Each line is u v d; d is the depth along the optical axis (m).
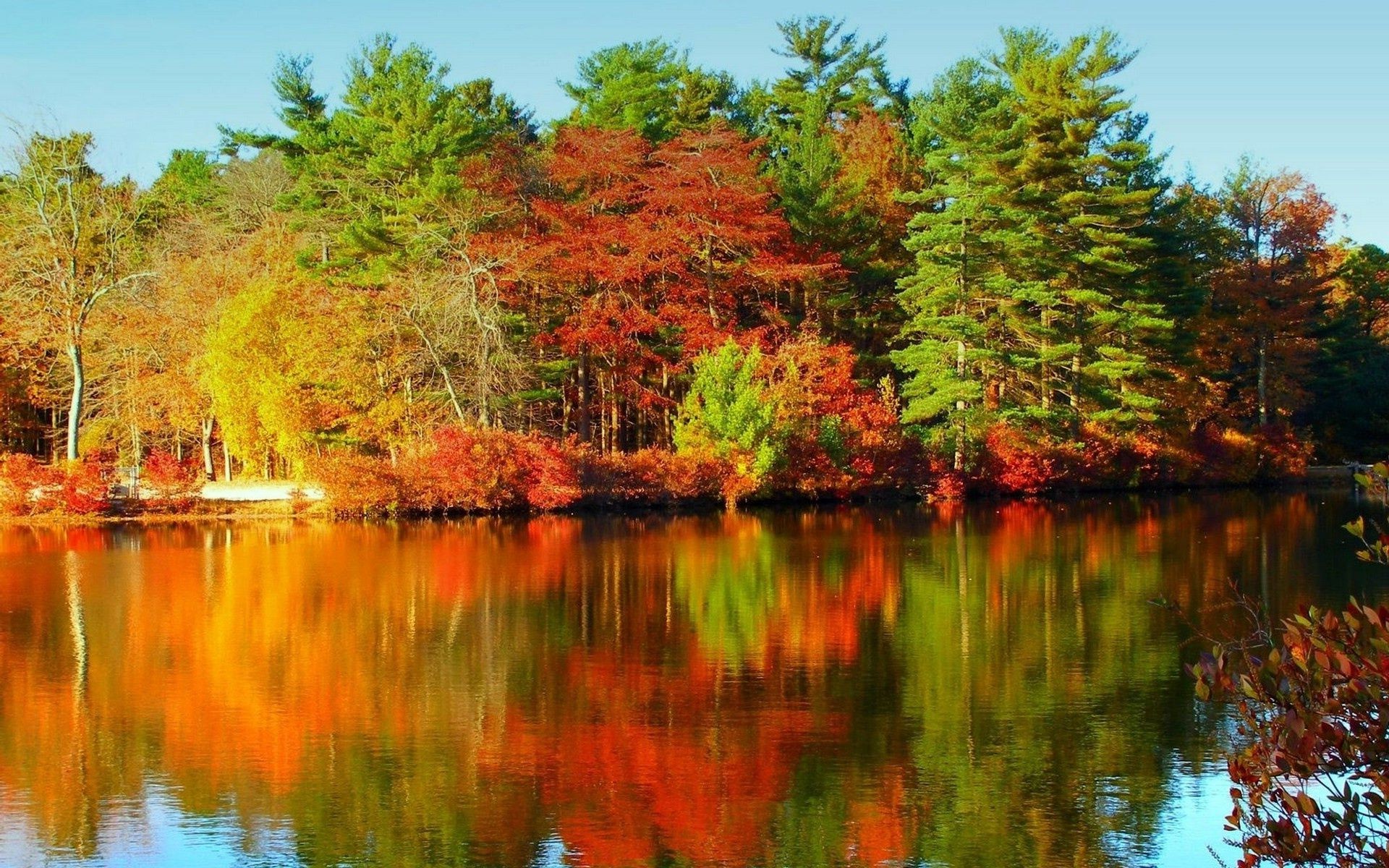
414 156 47.91
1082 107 49.53
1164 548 31.69
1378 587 24.39
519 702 16.38
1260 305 57.53
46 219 42.34
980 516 42.44
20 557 30.91
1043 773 13.46
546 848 11.59
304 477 43.97
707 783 13.22
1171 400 54.53
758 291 53.69
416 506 41.88
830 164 55.69
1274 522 39.12
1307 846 6.07
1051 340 50.81
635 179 51.97
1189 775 13.38
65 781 13.25
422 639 20.25
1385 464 6.40
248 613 22.59
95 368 47.53
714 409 45.47
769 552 31.67
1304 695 6.20
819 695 16.66
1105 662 18.41
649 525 39.41
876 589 25.23
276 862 11.23
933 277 49.34
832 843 11.69
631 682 17.34
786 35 73.00
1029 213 49.16
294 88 55.31
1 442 51.12
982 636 20.33
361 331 43.97
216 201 64.94
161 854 11.38
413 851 11.45
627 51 56.16
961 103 53.94
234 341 43.75
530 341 49.38
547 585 25.91
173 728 15.16
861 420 48.44
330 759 14.01
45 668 18.17
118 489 42.50
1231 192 60.69
